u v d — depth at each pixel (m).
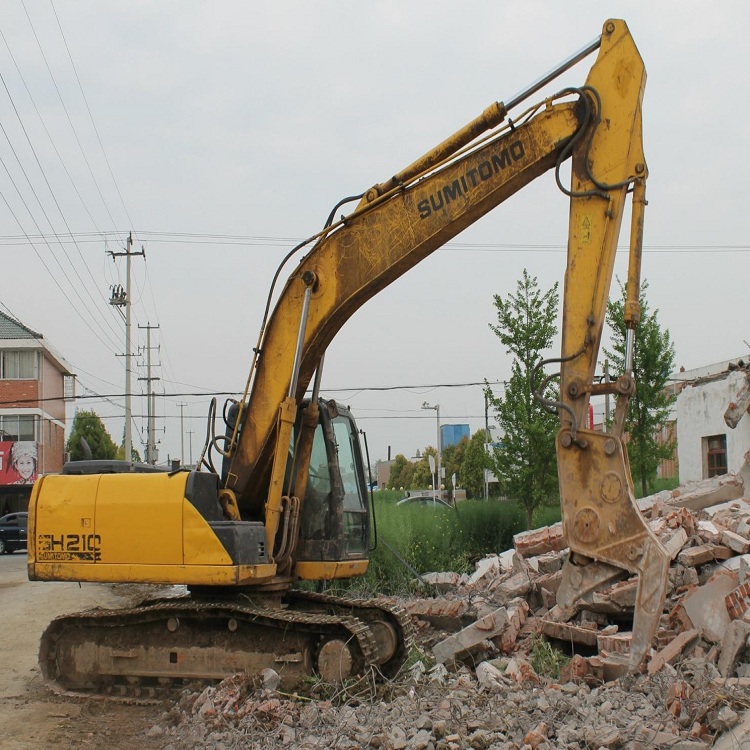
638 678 7.10
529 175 7.79
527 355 17.75
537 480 17.48
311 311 8.75
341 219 8.57
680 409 24.03
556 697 6.98
